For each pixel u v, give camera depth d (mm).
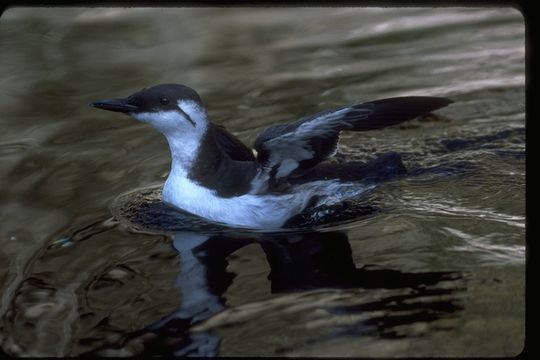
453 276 7504
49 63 14586
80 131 11938
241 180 9203
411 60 14297
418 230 8570
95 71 14203
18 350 6637
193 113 9039
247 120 12117
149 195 9758
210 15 17062
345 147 11250
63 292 7590
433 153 10852
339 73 13852
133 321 7043
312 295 7348
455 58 14312
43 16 16938
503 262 7715
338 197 9445
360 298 7227
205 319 7016
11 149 11273
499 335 6516
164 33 16094
